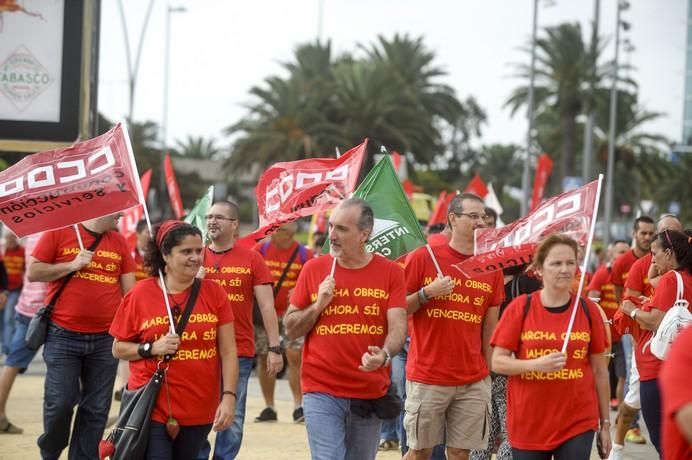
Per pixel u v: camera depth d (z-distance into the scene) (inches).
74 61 535.8
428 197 1074.7
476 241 339.0
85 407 384.8
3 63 532.7
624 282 530.3
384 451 474.9
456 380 342.0
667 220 487.8
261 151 2423.7
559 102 2202.3
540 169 880.9
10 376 498.6
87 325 379.9
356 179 374.9
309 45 2586.1
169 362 282.2
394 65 2637.8
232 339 293.1
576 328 286.7
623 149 2546.8
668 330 348.5
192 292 287.4
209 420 288.2
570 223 326.3
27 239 562.3
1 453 443.5
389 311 303.3
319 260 311.6
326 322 304.5
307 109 2422.5
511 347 290.2
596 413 288.4
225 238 406.0
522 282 393.4
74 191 333.4
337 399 301.4
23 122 534.3
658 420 368.2
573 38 2170.3
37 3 535.2
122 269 390.0
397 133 2354.8
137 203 333.1
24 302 515.2
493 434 384.8
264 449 471.5
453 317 343.0
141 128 3558.1
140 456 277.4
